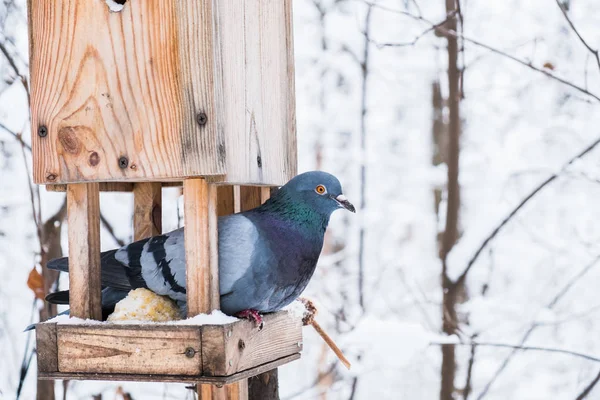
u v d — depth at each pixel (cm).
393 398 1144
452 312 948
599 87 965
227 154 505
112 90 491
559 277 1088
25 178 884
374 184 1264
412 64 1134
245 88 537
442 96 1162
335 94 1243
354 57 1196
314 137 1236
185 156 479
